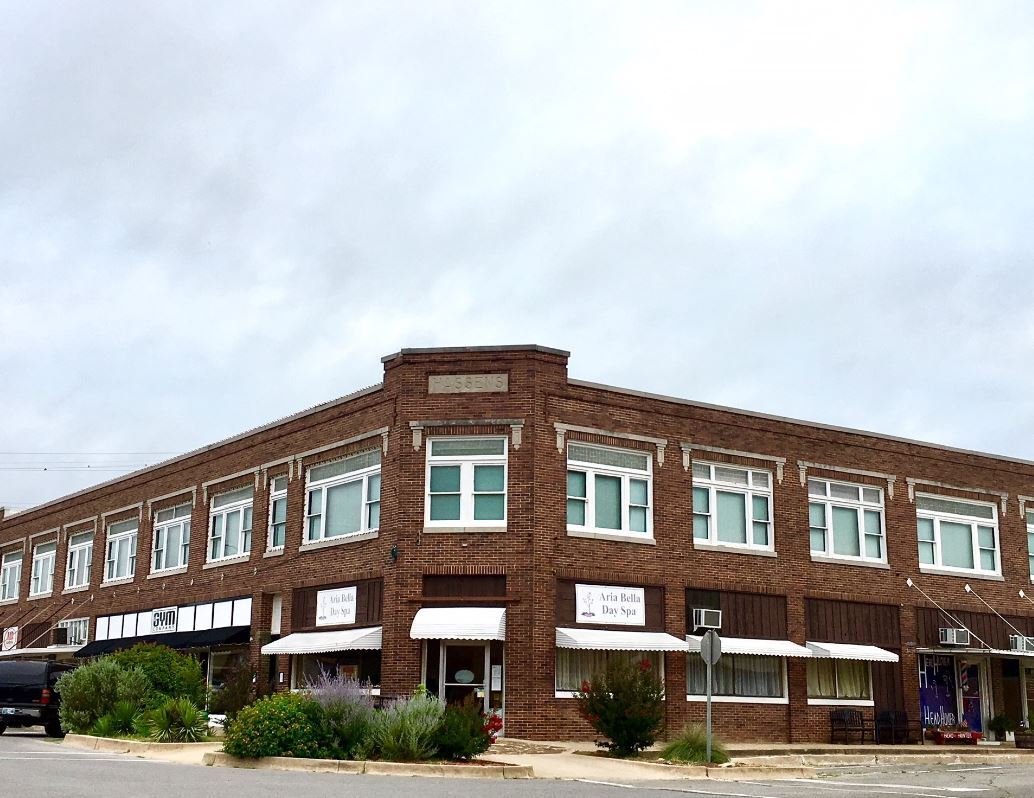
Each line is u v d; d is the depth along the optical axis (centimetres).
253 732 2133
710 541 3209
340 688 2252
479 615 2830
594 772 2192
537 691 2797
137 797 1422
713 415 3278
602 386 3083
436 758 2186
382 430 3066
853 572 3453
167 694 2909
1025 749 3334
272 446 3588
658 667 3041
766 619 3250
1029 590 3831
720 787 1959
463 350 3008
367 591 3031
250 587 3547
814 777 2308
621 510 3073
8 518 5547
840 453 3506
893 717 3331
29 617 5081
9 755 2091
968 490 3769
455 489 2950
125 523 4475
